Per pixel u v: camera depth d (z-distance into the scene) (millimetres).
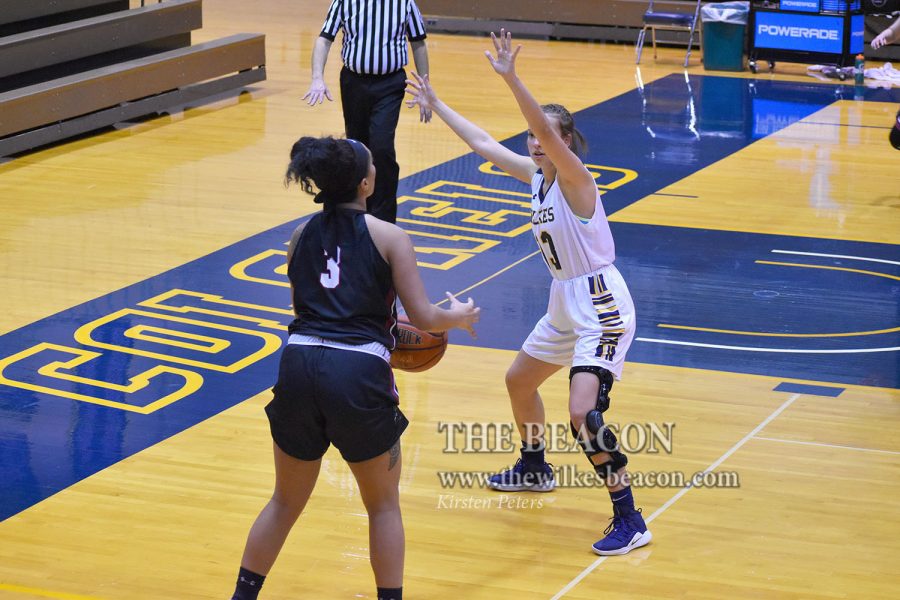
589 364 6133
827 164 14898
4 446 7500
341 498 6926
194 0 19312
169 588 5902
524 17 24109
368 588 5949
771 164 14914
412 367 6461
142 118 17359
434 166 14766
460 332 9570
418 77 6711
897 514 6695
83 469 7211
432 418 8016
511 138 16031
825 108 18109
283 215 12773
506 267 11195
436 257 11438
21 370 8695
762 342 9367
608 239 6234
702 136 16359
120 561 6160
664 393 8383
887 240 11953
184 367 8812
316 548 6340
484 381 8656
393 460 5328
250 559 5414
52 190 13664
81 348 9133
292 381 5184
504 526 6590
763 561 6176
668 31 23344
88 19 17625
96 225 12328
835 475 7164
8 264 11055
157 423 7887
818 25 20359
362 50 11086
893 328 9664
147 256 11352
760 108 18078
